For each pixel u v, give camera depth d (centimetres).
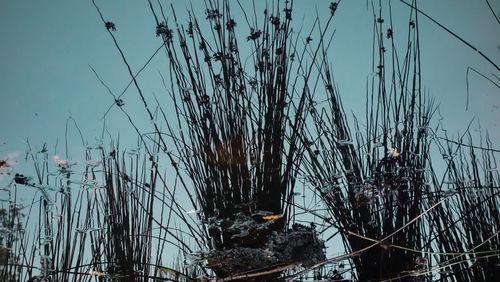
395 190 241
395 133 254
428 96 271
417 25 259
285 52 254
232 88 249
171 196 242
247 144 244
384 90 257
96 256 236
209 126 246
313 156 255
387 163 247
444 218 257
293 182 244
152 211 240
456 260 248
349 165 252
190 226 238
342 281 232
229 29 255
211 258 229
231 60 252
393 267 237
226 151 243
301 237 234
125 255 235
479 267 246
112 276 228
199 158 243
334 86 265
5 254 224
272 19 256
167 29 252
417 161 250
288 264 228
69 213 236
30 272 225
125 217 239
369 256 239
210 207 239
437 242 254
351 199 246
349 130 260
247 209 236
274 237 234
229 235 236
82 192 240
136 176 244
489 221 255
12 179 232
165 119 247
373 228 242
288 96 251
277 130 245
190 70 249
